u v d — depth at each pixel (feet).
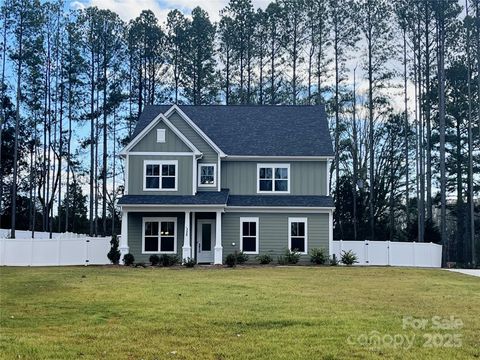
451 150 167.94
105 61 161.99
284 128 111.75
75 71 158.10
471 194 135.44
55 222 191.83
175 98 173.17
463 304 44.96
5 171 173.37
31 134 172.04
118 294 49.34
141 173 100.32
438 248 114.11
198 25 171.53
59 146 162.71
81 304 43.24
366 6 158.81
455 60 152.56
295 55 166.30
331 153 104.68
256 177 105.29
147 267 87.30
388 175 180.55
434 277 73.77
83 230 194.29
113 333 32.30
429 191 146.41
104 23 161.48
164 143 100.78
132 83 170.09
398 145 179.83
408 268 91.15
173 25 172.35
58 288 54.13
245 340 30.66
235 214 101.35
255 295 49.34
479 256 173.78
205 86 171.53
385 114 167.53
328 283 61.98
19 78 141.79
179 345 29.50
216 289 53.83
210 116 115.55
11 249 96.22
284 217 100.94
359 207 158.81
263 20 168.35
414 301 46.75
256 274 73.20
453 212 180.96
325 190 104.83
